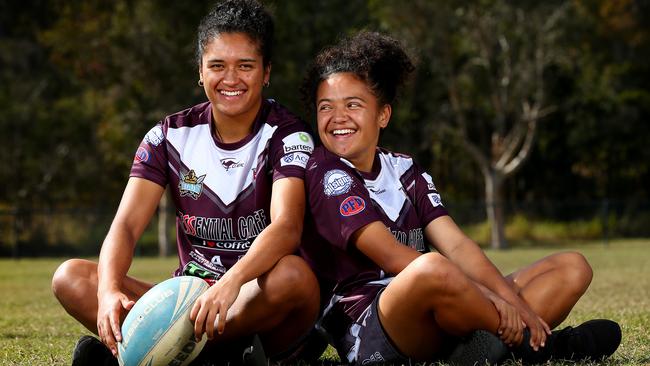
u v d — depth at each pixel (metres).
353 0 24.33
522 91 25.98
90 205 28.41
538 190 31.80
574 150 30.70
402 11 25.42
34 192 27.80
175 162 4.20
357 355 3.84
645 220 26.61
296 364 4.07
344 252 3.95
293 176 3.98
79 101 28.89
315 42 23.44
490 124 31.14
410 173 4.23
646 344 4.38
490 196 26.86
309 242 4.05
